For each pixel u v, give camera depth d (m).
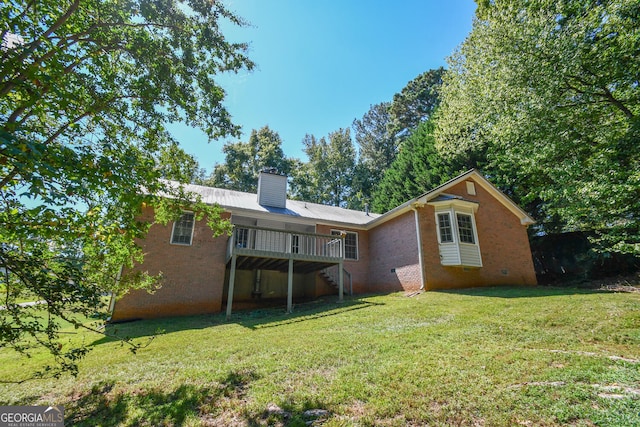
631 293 9.12
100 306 4.08
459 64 16.92
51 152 2.73
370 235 15.82
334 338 6.14
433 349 5.05
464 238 12.58
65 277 3.71
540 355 4.51
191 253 11.65
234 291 13.57
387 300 10.47
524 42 10.09
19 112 3.78
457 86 16.88
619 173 8.03
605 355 4.45
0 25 3.44
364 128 37.88
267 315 10.01
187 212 12.07
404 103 33.69
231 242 10.95
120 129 5.62
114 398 4.01
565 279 16.33
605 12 8.68
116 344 7.17
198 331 8.03
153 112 5.82
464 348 5.02
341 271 11.62
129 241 4.73
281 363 4.85
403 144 25.86
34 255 3.63
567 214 10.05
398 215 13.76
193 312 11.14
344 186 36.41
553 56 9.43
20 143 2.42
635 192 7.80
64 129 4.49
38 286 3.53
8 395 4.39
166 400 3.82
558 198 10.39
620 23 8.60
